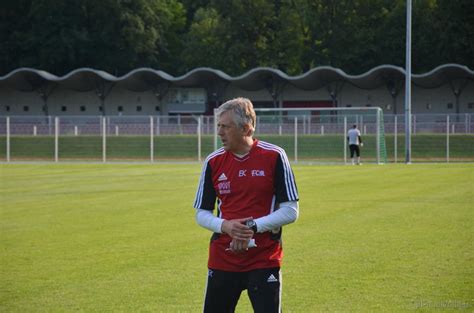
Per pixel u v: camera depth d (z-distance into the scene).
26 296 10.27
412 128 53.16
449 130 52.59
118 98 78.94
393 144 52.09
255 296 6.68
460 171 36.56
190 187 27.80
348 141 48.53
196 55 88.06
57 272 11.83
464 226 16.48
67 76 75.19
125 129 55.38
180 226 16.89
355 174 34.59
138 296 10.22
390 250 13.45
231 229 6.56
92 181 31.08
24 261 12.77
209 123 54.59
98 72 74.44
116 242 14.65
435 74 68.31
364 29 84.94
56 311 9.49
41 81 77.88
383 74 70.38
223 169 6.89
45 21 89.56
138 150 54.09
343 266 12.07
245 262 6.74
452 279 11.08
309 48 87.38
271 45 88.56
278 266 6.78
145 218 18.39
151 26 90.38
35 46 89.75
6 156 54.78
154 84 76.88
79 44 88.75
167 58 94.12
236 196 6.85
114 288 10.69
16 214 19.39
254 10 87.25
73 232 16.05
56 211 20.03
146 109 78.62
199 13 94.44
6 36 92.25
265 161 6.82
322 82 73.00
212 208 7.05
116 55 90.19
